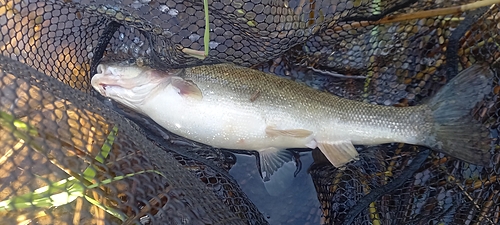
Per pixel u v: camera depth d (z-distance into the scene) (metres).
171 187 0.31
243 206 0.41
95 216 0.31
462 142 0.40
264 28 0.33
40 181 0.31
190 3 0.33
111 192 0.30
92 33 0.42
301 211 0.45
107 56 0.43
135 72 0.41
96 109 0.33
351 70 0.44
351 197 0.43
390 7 0.38
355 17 0.39
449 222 0.41
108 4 0.34
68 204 0.31
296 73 0.45
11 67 0.30
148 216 0.30
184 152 0.43
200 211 0.31
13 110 0.29
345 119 0.42
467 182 0.41
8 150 0.30
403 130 0.42
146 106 0.42
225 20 0.34
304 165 0.46
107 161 0.31
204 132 0.42
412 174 0.41
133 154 0.32
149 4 0.33
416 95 0.45
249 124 0.42
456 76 0.41
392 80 0.44
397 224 0.41
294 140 0.43
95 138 0.32
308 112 0.42
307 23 0.35
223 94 0.41
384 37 0.42
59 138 0.30
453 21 0.41
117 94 0.43
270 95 0.41
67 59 0.41
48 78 0.32
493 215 0.39
